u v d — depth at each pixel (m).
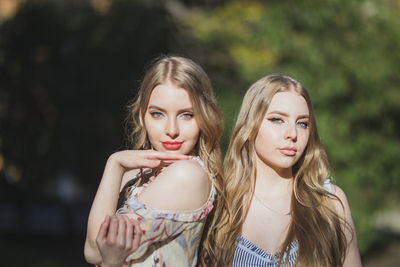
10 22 13.33
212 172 2.52
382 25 10.36
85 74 12.16
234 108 8.81
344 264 2.78
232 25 11.38
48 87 12.84
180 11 12.41
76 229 14.34
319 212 2.74
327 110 10.12
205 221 2.54
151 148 2.63
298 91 2.76
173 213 2.29
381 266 11.91
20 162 14.02
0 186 14.84
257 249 2.70
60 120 13.02
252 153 2.82
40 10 13.09
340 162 10.19
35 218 14.87
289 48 10.25
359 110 10.32
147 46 11.38
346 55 10.20
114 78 11.73
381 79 10.19
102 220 2.30
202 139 2.54
